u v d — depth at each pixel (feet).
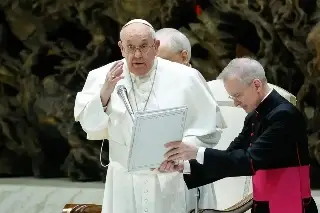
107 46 89.15
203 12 83.61
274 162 40.73
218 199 56.59
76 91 88.63
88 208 50.90
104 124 41.78
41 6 88.89
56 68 90.22
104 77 43.62
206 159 39.65
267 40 80.53
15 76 91.56
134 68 41.14
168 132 37.50
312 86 78.38
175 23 86.17
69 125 87.97
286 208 41.52
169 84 43.50
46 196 82.58
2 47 91.25
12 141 92.79
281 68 80.94
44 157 92.43
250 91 41.09
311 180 79.56
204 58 86.22
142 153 37.65
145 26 40.68
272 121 40.52
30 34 90.27
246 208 46.34
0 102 92.17
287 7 76.95
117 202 43.01
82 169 88.94
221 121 44.96
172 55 50.37
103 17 87.61
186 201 44.50
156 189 42.47
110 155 43.88
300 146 41.32
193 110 43.75
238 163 39.93
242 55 84.58
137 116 36.09
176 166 40.55
